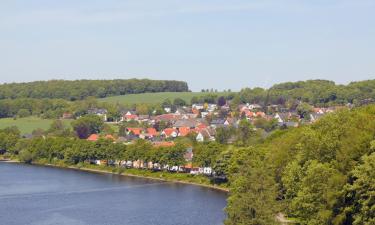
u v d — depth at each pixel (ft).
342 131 448.65
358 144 401.29
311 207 399.03
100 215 579.48
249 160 556.51
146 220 551.18
